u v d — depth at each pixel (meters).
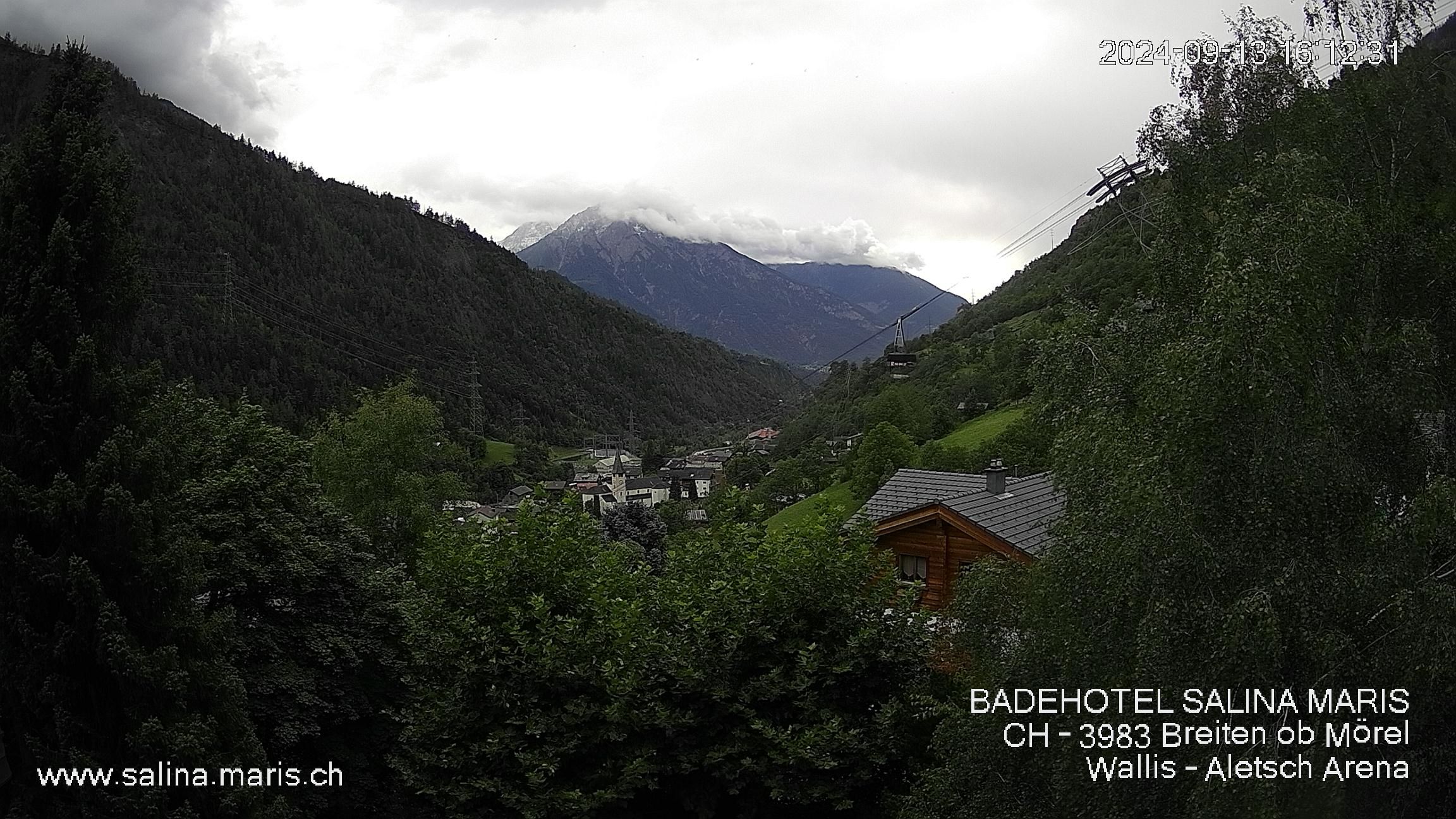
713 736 15.43
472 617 15.86
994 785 11.44
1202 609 9.13
